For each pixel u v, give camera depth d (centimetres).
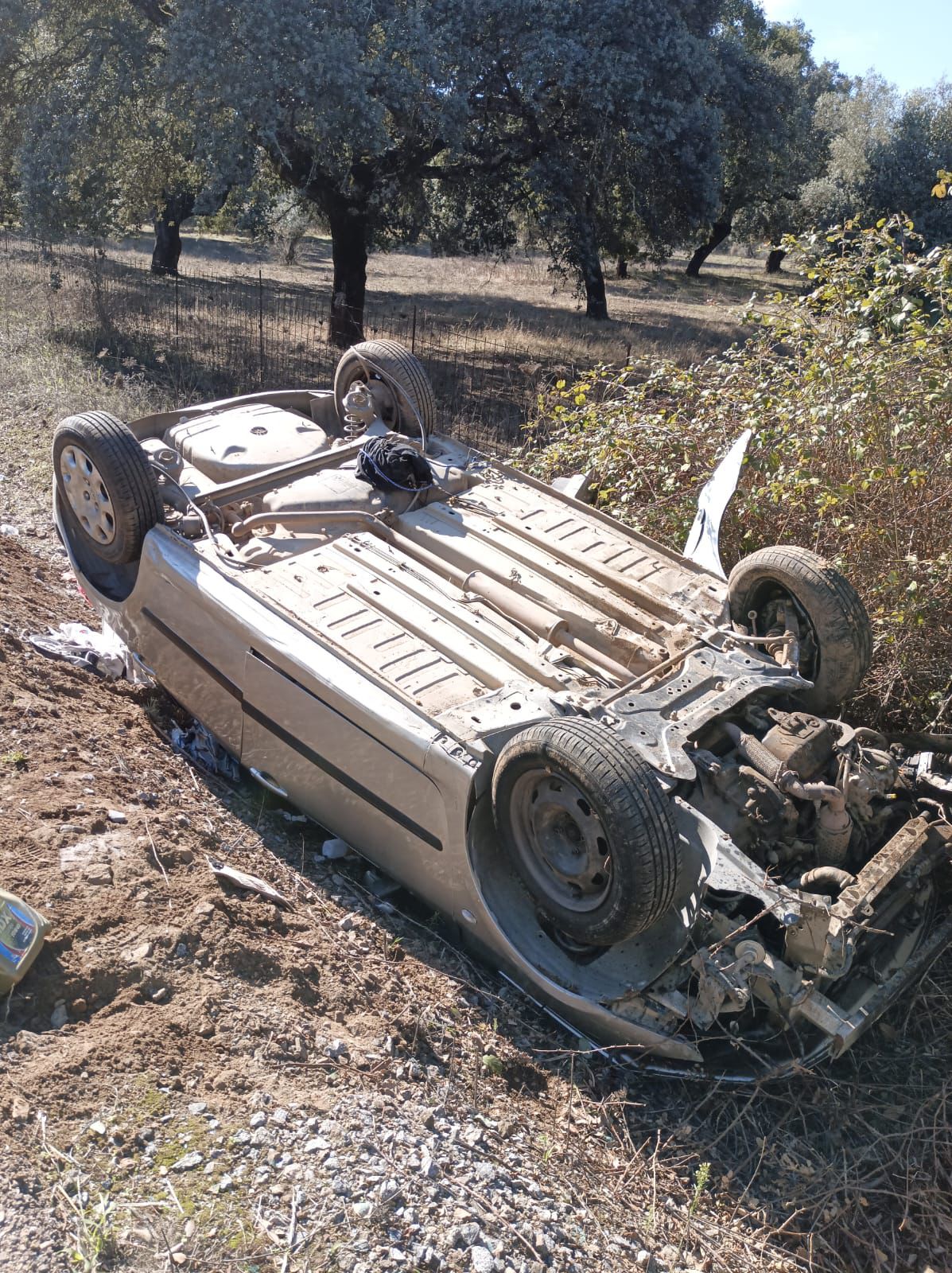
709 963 404
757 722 486
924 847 454
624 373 860
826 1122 433
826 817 445
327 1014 405
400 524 608
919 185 3128
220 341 1614
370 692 470
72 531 646
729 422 766
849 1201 397
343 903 489
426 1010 430
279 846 520
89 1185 302
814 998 413
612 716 456
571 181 1698
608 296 3653
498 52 1551
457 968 470
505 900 458
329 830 514
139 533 580
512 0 1480
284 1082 360
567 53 1486
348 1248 306
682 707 468
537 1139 390
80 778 477
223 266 3459
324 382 1431
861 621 521
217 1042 366
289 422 689
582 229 1848
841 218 3181
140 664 609
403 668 484
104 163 1594
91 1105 327
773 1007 416
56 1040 347
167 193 1939
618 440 786
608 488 779
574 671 500
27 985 360
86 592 644
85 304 1605
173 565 555
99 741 525
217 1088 348
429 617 521
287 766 516
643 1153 405
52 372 1200
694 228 1827
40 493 882
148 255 3484
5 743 485
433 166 1859
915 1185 404
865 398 646
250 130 1410
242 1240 298
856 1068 452
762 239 4744
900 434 662
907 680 639
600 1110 414
